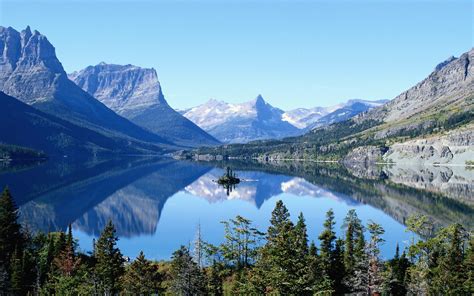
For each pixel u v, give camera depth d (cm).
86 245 15762
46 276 9969
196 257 12131
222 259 11919
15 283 9419
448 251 9331
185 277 8844
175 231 18438
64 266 9688
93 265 10456
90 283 9050
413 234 15250
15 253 9994
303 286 7219
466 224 17388
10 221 11100
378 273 8756
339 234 14400
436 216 19975
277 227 9806
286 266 7206
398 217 19875
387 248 13688
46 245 11450
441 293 8581
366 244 9756
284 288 7131
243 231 12031
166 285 9488
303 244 8406
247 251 11656
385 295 8669
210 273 10275
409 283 9069
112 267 9381
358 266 8988
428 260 9969
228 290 9456
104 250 9675
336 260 9044
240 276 9688
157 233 18100
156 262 12194
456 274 8512
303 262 7531
